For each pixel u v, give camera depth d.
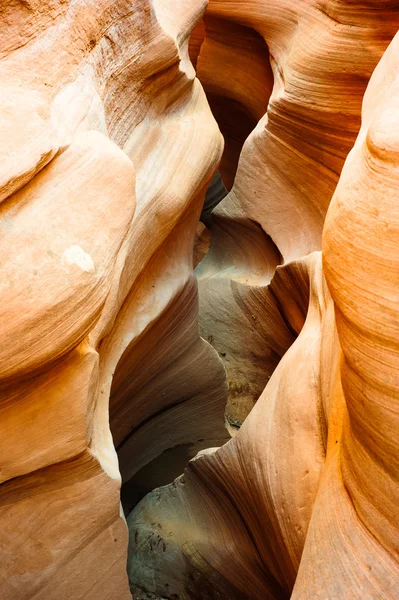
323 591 1.71
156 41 2.87
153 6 2.87
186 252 3.44
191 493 3.33
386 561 1.62
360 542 1.71
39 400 1.89
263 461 2.59
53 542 2.06
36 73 2.04
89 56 2.38
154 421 3.72
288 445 2.50
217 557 3.08
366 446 1.75
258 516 2.67
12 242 1.74
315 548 1.85
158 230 2.91
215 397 3.83
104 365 2.62
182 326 3.41
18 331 1.68
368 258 1.72
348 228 1.83
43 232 1.81
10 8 1.95
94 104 2.36
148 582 3.27
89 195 1.99
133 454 3.75
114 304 2.41
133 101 2.85
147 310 3.01
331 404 2.23
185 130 3.20
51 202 1.88
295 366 2.77
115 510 2.16
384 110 1.97
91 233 1.93
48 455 1.92
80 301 1.82
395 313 1.60
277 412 2.68
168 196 2.92
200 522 3.25
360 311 1.70
